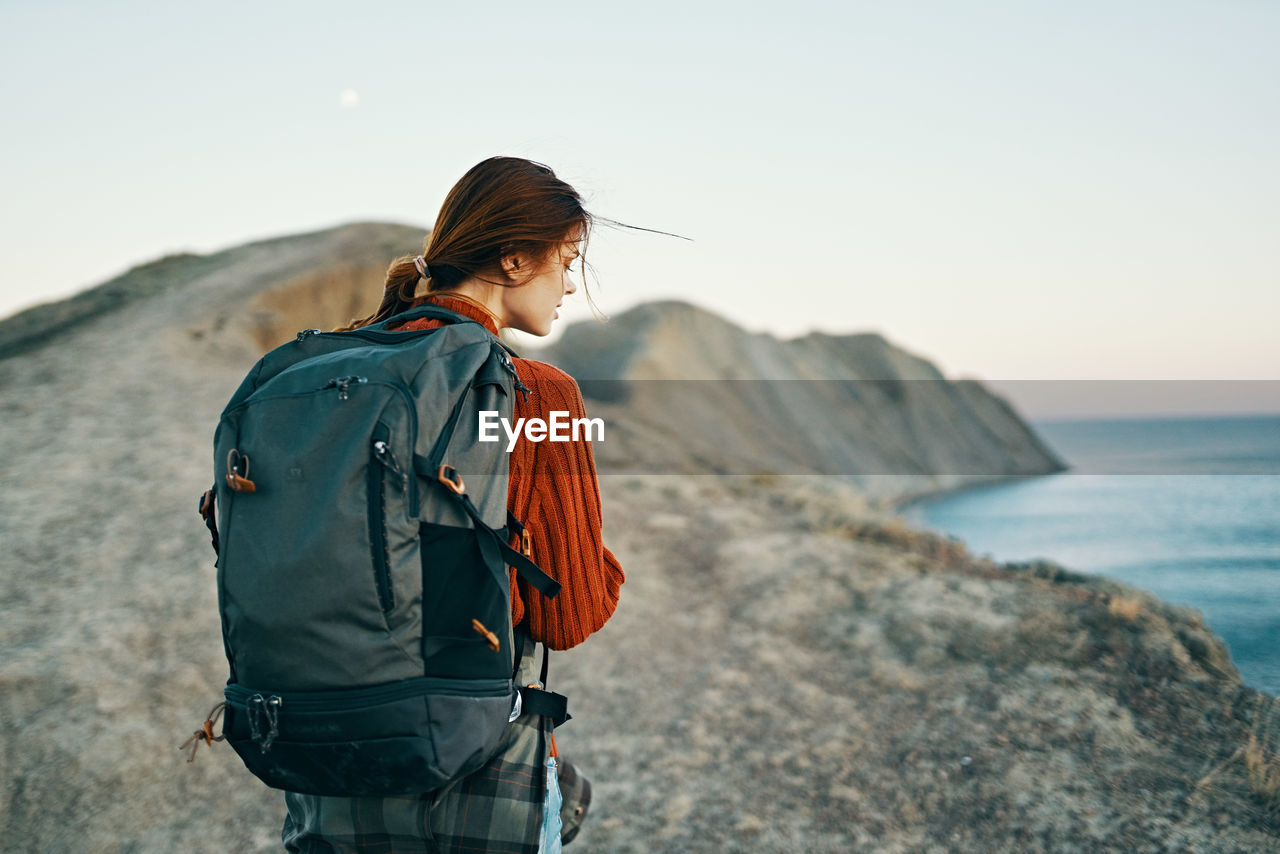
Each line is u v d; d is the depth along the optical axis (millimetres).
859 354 127562
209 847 3293
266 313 21438
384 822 1105
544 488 1155
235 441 1029
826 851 3023
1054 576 5840
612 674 4852
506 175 1247
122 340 17438
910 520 8750
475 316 1255
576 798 1599
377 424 983
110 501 7445
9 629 5023
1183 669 4059
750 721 4180
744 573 6500
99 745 3928
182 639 4969
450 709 966
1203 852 2729
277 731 964
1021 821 3053
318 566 939
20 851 3311
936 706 4102
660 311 95875
